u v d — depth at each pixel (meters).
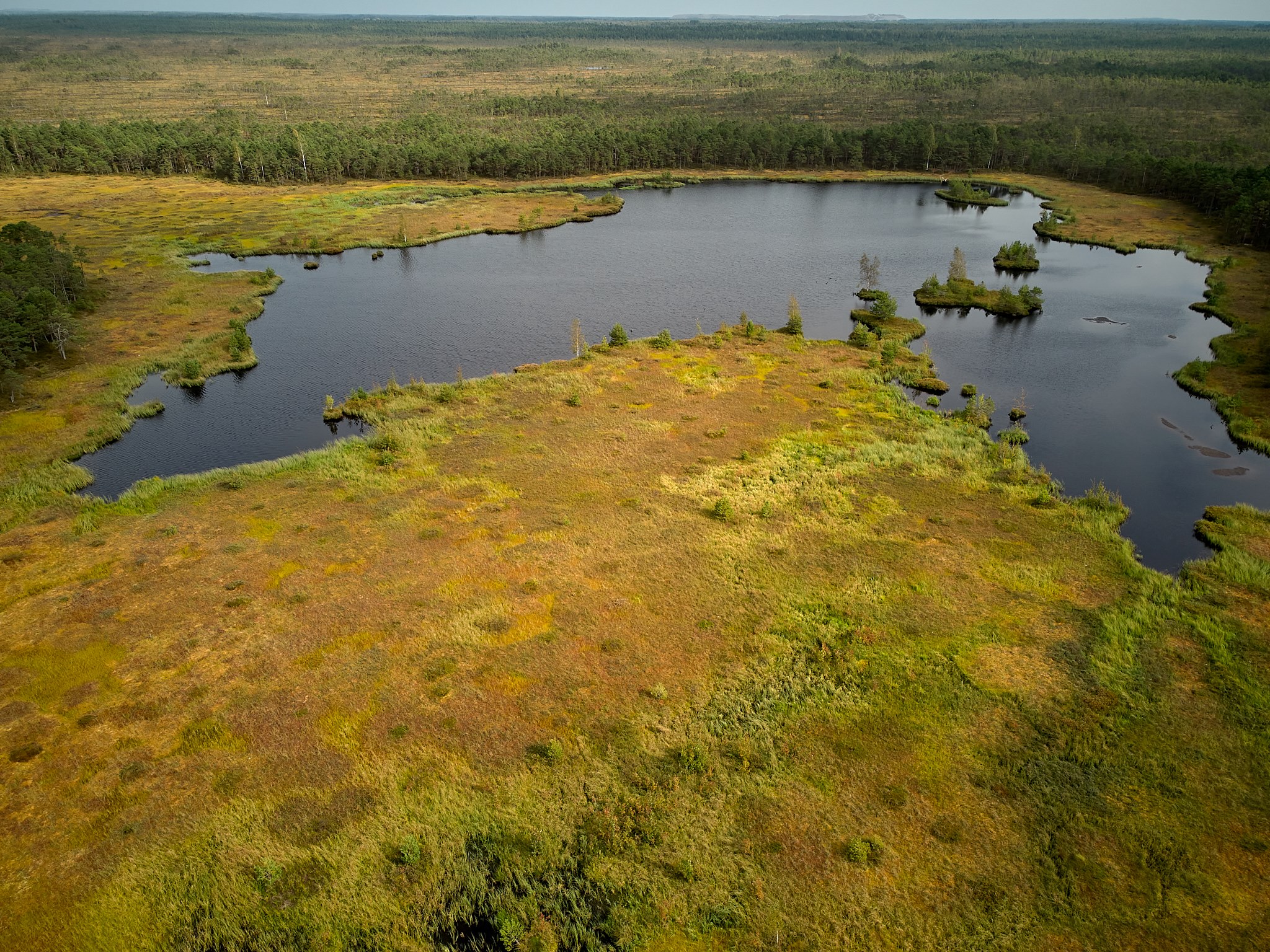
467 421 97.19
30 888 41.69
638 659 57.44
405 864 43.22
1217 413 101.06
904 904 40.53
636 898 41.31
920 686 54.53
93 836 44.44
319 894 41.69
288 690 54.41
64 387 104.69
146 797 46.69
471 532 73.25
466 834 44.91
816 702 53.34
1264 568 67.00
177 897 41.47
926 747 49.84
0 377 100.75
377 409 101.12
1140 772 47.78
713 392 106.00
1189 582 65.75
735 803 46.22
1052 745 49.84
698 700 53.72
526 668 56.59
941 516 75.81
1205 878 41.47
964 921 39.66
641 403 102.62
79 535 73.00
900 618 61.34
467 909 41.16
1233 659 56.53
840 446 90.69
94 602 63.06
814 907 40.47
